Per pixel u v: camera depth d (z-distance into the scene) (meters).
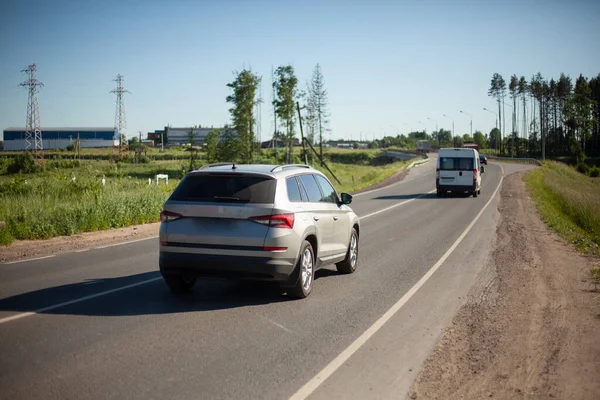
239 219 7.53
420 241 15.01
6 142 168.50
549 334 6.65
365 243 14.62
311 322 7.00
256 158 88.56
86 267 10.75
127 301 7.93
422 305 8.03
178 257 7.66
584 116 131.00
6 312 7.24
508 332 6.72
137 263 11.21
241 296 8.37
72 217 16.53
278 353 5.77
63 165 65.12
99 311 7.33
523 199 30.66
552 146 145.88
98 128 171.88
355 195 34.50
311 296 8.48
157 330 6.49
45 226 15.34
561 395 4.80
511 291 9.03
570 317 7.45
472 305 8.08
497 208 25.44
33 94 100.00
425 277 10.13
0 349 5.73
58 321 6.82
